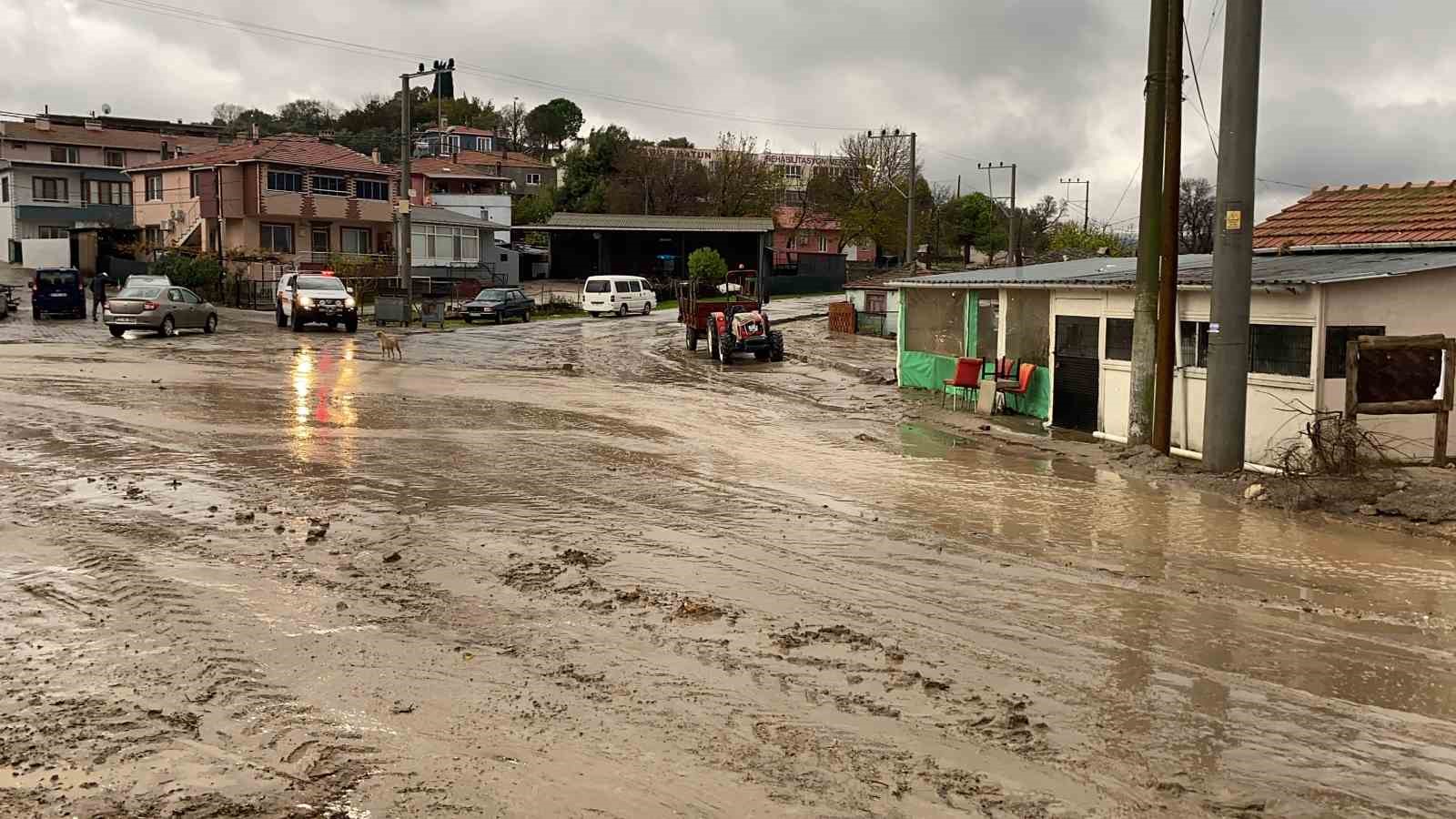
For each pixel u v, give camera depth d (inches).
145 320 1295.5
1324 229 807.1
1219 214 538.9
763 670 247.8
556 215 2829.7
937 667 251.9
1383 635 281.9
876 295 1689.2
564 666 247.6
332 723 213.2
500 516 406.3
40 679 234.7
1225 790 190.1
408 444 570.6
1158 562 358.9
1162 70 590.2
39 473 468.1
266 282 1967.3
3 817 173.6
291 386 834.2
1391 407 500.4
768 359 1240.2
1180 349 635.5
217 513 398.3
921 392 949.8
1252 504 466.9
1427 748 209.6
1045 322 791.7
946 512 437.4
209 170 2228.1
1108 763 200.1
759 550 365.7
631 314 2064.5
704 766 196.4
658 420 713.0
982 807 181.9
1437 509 430.6
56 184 2805.1
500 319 1809.8
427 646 259.6
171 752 199.5
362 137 4638.3
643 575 329.1
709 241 2864.2
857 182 3383.4
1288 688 241.3
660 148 3538.4
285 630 269.1
